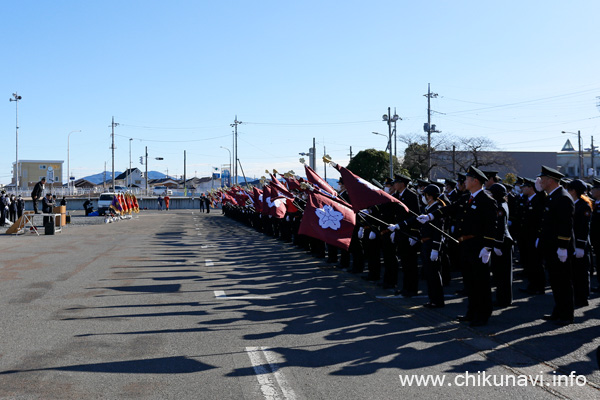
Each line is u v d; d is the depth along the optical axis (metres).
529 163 56.16
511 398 4.40
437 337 6.32
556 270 6.96
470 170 7.09
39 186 23.14
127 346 5.82
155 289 9.49
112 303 8.17
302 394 4.44
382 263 14.00
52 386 4.56
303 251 16.47
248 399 4.31
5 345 5.79
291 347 5.86
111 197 45.38
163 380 4.75
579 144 52.34
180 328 6.66
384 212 9.51
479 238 6.89
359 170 49.88
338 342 6.08
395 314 7.60
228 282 10.44
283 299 8.72
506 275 8.12
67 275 11.01
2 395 4.34
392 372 5.04
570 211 6.82
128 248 17.06
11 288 9.38
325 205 9.88
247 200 29.53
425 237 8.12
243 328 6.71
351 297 8.93
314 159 43.84
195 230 26.86
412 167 51.47
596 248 9.55
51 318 7.10
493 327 6.80
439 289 8.02
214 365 5.20
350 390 4.54
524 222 9.59
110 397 4.32
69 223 31.66
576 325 6.89
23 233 22.92
